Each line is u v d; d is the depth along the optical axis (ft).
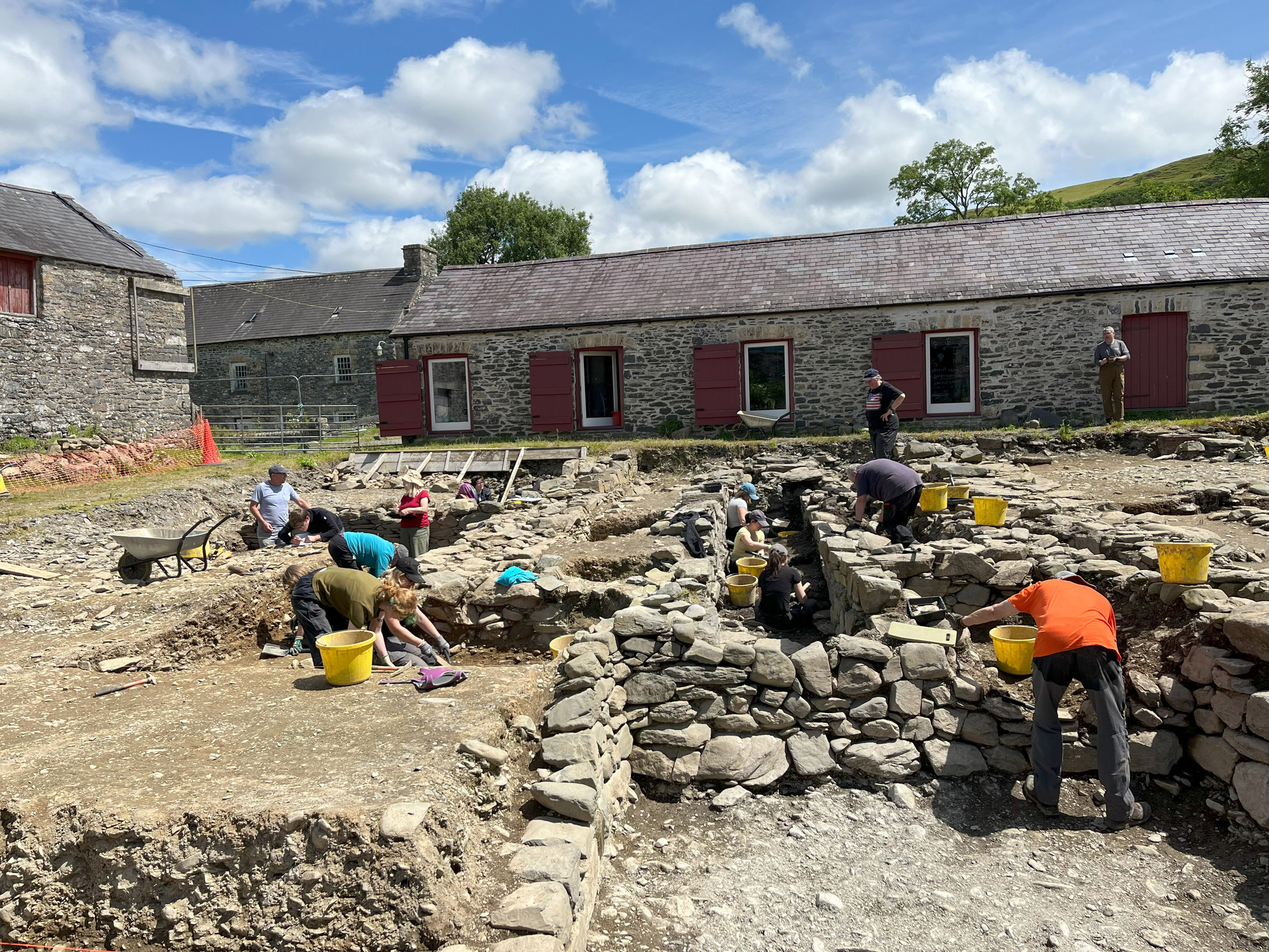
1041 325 52.60
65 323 57.77
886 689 16.96
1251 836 13.66
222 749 13.92
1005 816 15.33
